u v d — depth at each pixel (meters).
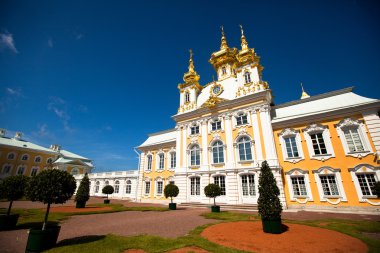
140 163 36.59
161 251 7.22
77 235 9.87
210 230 10.54
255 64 27.38
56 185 8.23
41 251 7.18
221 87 30.30
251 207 20.41
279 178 20.92
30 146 61.38
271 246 7.76
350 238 8.74
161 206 25.39
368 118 18.41
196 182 27.17
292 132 22.16
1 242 8.55
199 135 28.94
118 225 12.47
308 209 19.16
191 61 36.19
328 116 20.42
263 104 24.52
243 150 24.84
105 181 45.91
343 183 18.33
